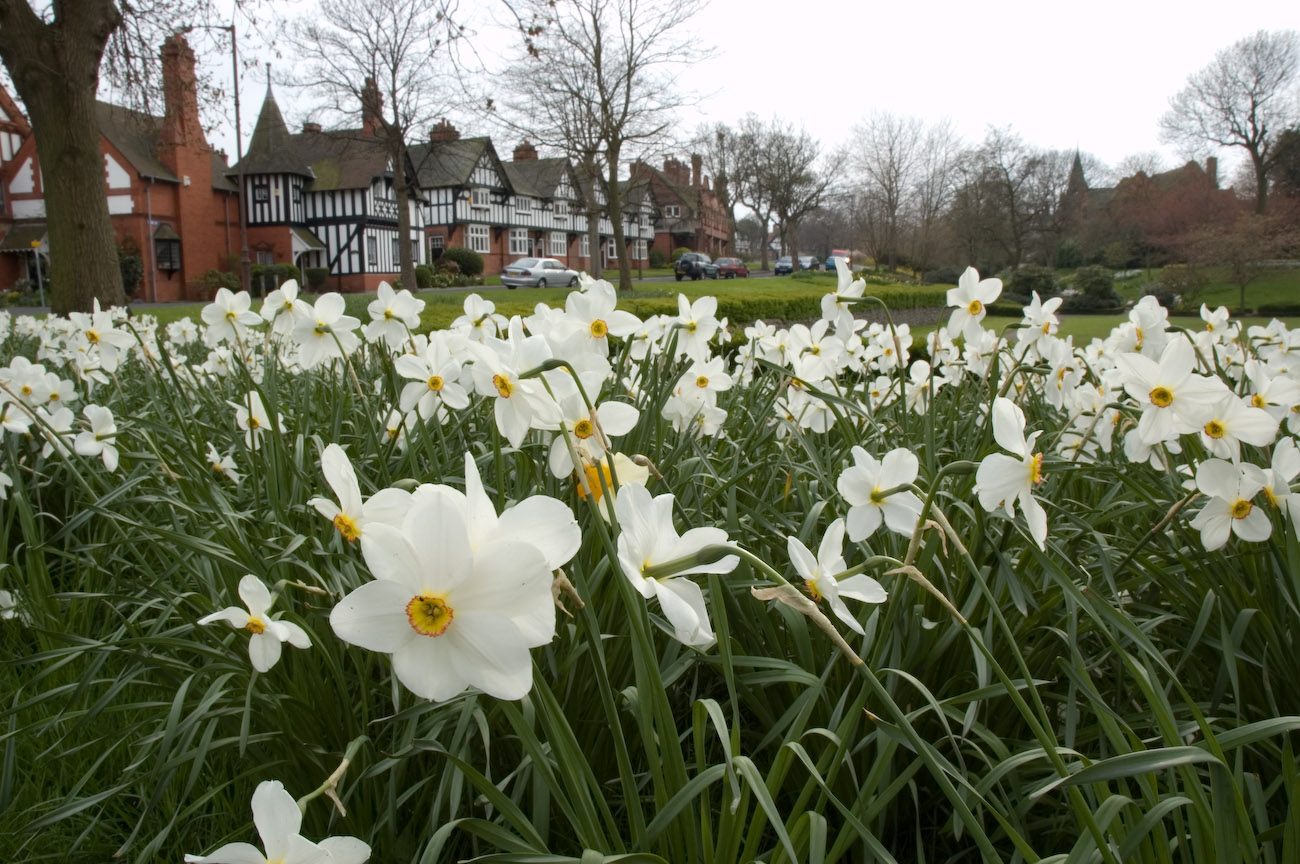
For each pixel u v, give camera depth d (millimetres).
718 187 59594
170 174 34844
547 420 1428
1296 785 1291
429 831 1605
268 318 2949
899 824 1918
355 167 40344
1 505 2924
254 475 2467
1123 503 2281
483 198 52031
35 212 36312
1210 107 44594
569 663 1554
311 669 1803
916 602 1901
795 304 19641
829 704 1751
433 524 808
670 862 1335
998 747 1534
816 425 3023
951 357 3447
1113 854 1175
